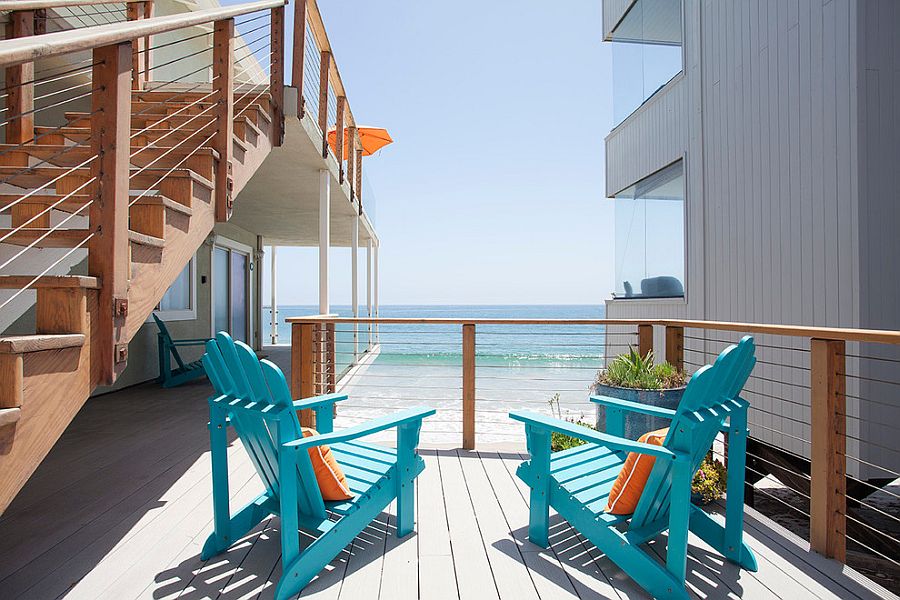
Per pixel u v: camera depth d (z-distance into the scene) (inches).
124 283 78.9
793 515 169.6
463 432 147.1
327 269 229.0
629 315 280.4
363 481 89.5
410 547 89.4
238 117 142.6
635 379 128.6
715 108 204.2
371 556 86.1
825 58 152.0
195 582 78.2
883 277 142.6
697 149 216.4
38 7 83.5
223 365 81.9
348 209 322.3
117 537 93.0
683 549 72.9
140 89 175.3
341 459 98.3
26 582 77.9
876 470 140.3
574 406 284.5
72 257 116.5
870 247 141.9
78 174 108.3
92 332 74.1
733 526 84.9
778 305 170.9
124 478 123.3
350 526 84.1
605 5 310.2
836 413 87.8
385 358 643.5
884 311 142.5
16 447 60.1
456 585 77.6
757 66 180.1
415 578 79.4
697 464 83.5
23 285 69.8
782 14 168.1
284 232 447.5
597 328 1013.2
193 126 136.3
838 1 147.3
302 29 174.9
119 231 77.3
